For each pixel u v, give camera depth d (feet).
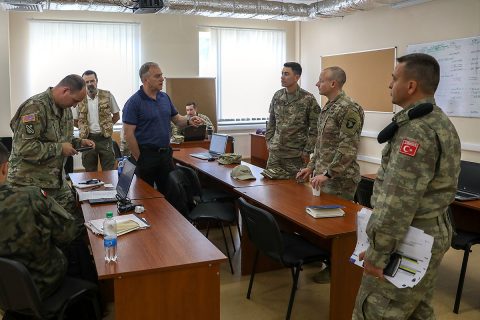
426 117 5.26
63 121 10.01
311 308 9.83
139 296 6.22
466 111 16.72
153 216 8.67
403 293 5.53
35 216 6.33
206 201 13.32
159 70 12.21
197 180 12.67
